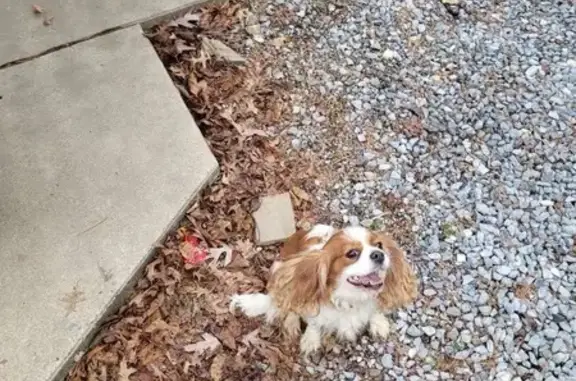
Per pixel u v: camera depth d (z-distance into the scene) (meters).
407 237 1.62
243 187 1.65
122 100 1.71
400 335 1.51
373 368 1.48
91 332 1.43
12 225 1.52
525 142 1.77
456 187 1.70
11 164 1.60
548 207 1.68
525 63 1.91
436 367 1.48
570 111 1.83
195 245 1.56
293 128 1.77
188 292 1.52
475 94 1.85
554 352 1.50
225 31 1.90
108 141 1.65
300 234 1.48
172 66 1.82
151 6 1.87
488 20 1.99
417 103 1.83
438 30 1.96
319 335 1.48
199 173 1.62
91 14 1.84
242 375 1.45
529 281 1.58
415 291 1.44
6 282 1.46
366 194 1.68
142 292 1.50
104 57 1.77
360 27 1.95
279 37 1.91
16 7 1.84
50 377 1.38
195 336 1.48
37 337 1.41
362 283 1.33
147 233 1.54
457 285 1.57
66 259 1.49
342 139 1.76
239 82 1.82
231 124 1.74
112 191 1.58
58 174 1.60
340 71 1.87
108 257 1.50
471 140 1.77
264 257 1.58
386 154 1.74
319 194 1.67
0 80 1.72
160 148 1.65
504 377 1.47
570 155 1.76
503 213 1.66
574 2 2.04
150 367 1.44
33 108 1.68
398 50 1.92
